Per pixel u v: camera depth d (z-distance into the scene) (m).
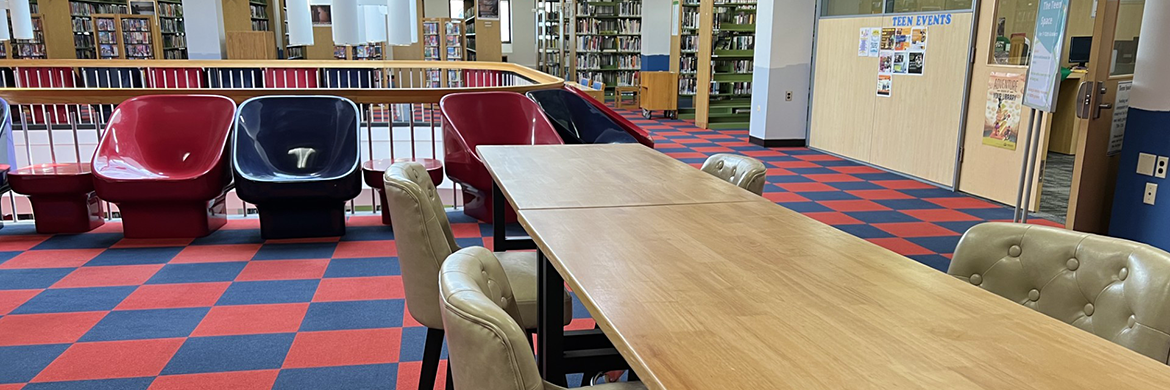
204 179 4.37
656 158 3.00
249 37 12.17
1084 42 7.84
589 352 2.00
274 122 4.76
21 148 8.30
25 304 3.46
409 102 5.25
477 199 5.12
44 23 12.95
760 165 2.65
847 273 1.43
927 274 1.44
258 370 2.81
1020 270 1.67
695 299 1.27
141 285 3.75
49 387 2.64
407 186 2.03
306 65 10.61
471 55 19.05
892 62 7.32
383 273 4.00
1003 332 1.15
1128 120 4.11
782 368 1.01
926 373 1.00
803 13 8.87
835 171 7.54
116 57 13.53
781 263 1.50
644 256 1.54
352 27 6.21
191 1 11.67
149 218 4.57
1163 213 3.94
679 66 12.30
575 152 3.14
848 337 1.12
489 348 1.13
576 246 1.61
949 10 6.50
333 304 3.52
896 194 6.40
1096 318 1.52
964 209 5.84
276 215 4.61
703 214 1.95
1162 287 1.38
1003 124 5.93
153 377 2.73
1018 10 5.68
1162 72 3.87
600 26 15.70
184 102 4.71
